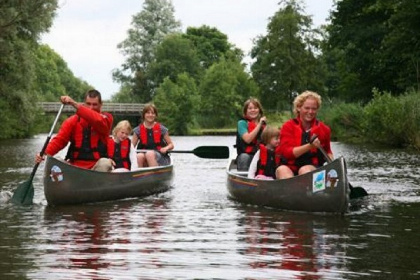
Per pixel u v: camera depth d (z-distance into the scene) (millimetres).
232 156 11562
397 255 5633
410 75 36969
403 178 12727
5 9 30000
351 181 12133
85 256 5582
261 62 66688
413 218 7730
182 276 4906
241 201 9359
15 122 44750
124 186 9734
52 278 4832
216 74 79250
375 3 40531
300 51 64188
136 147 11984
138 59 92000
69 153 9672
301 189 8273
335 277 4879
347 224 7305
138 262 5359
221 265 5258
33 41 34594
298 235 6609
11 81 35062
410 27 35375
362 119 33750
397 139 28594
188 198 9883
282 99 65062
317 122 8664
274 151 9383
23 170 15250
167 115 73688
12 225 7258
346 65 46781
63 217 7879
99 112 9742
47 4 30812
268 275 4938
